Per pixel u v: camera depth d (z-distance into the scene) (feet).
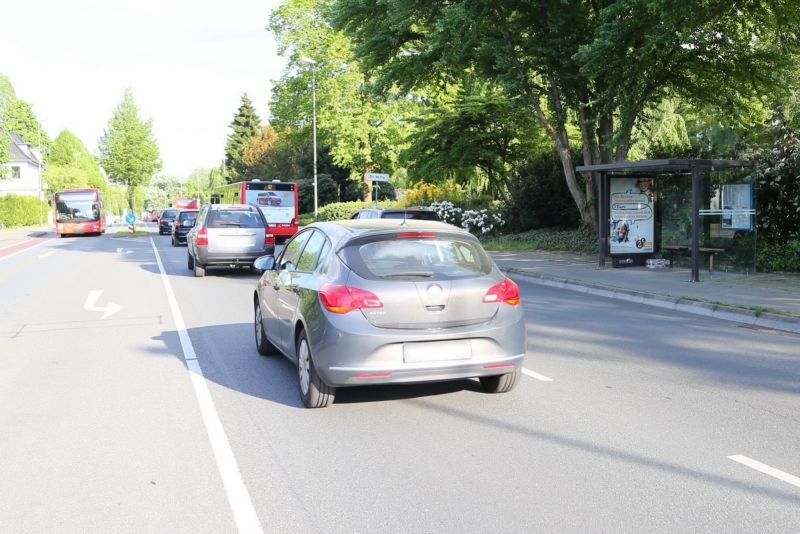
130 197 251.60
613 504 12.95
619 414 18.69
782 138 54.44
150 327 33.45
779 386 21.57
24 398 21.01
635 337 29.89
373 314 18.13
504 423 17.99
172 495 13.66
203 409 19.60
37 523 12.50
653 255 56.95
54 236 158.51
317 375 18.95
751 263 50.31
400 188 186.70
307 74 144.36
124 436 17.31
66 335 31.65
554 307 39.06
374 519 12.45
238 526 12.26
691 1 47.55
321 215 144.66
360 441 16.72
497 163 97.91
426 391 21.29
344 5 72.28
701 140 86.22
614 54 55.36
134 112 246.06
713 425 17.66
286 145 220.64
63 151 401.90
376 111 139.23
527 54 66.44
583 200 73.31
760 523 12.11
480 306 18.98
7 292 48.39
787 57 58.70
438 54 70.03
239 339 30.17
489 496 13.38
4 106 306.14
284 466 15.15
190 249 62.64
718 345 28.02
